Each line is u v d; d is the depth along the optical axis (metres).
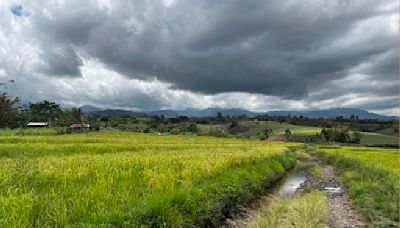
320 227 9.84
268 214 11.12
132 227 7.05
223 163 17.08
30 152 25.31
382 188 14.70
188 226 8.90
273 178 21.59
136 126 143.62
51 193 8.48
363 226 10.70
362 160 29.67
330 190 19.09
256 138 138.12
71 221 6.78
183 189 10.12
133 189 9.77
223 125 199.62
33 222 6.42
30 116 133.75
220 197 11.86
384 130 170.50
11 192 8.21
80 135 75.81
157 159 17.58
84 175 11.07
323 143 119.81
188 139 74.19
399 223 10.18
